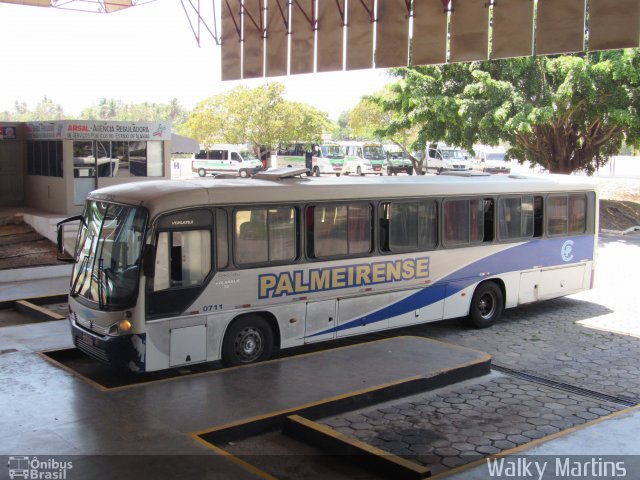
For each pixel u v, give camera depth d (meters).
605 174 54.88
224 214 9.16
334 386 8.42
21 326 11.40
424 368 9.23
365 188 10.73
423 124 29.09
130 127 21.95
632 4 8.57
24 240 19.03
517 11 9.80
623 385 9.34
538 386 9.26
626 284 16.95
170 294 8.65
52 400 7.74
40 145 22.45
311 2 12.64
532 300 13.17
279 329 9.83
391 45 11.48
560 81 24.83
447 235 11.81
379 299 10.95
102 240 8.97
